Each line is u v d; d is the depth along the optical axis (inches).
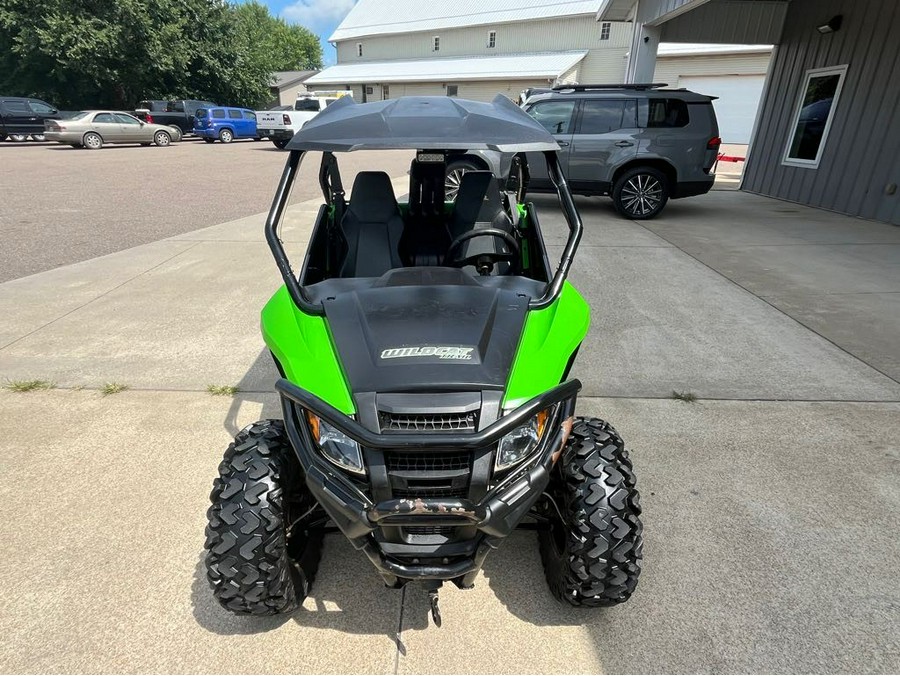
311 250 113.0
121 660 76.7
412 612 84.8
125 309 197.9
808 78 416.8
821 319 192.9
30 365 156.9
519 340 78.6
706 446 123.5
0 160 679.1
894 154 337.7
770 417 134.6
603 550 74.5
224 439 124.8
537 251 119.2
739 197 468.1
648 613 84.3
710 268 250.2
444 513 64.5
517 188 163.3
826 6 394.0
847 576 90.2
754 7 441.7
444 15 1608.0
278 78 2126.0
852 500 107.1
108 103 1325.0
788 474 114.3
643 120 348.2
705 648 78.9
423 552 68.4
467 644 79.8
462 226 121.7
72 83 1270.9
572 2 1363.2
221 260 256.8
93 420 131.4
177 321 188.1
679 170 349.7
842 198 383.6
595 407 138.8
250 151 884.0
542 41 1423.5
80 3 1211.2
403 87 1577.3
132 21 1225.4
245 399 140.9
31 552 93.7
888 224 343.6
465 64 1514.5
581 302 98.8
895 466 117.0
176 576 89.7
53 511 102.9
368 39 1791.3
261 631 81.5
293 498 80.4
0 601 84.7
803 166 424.8
